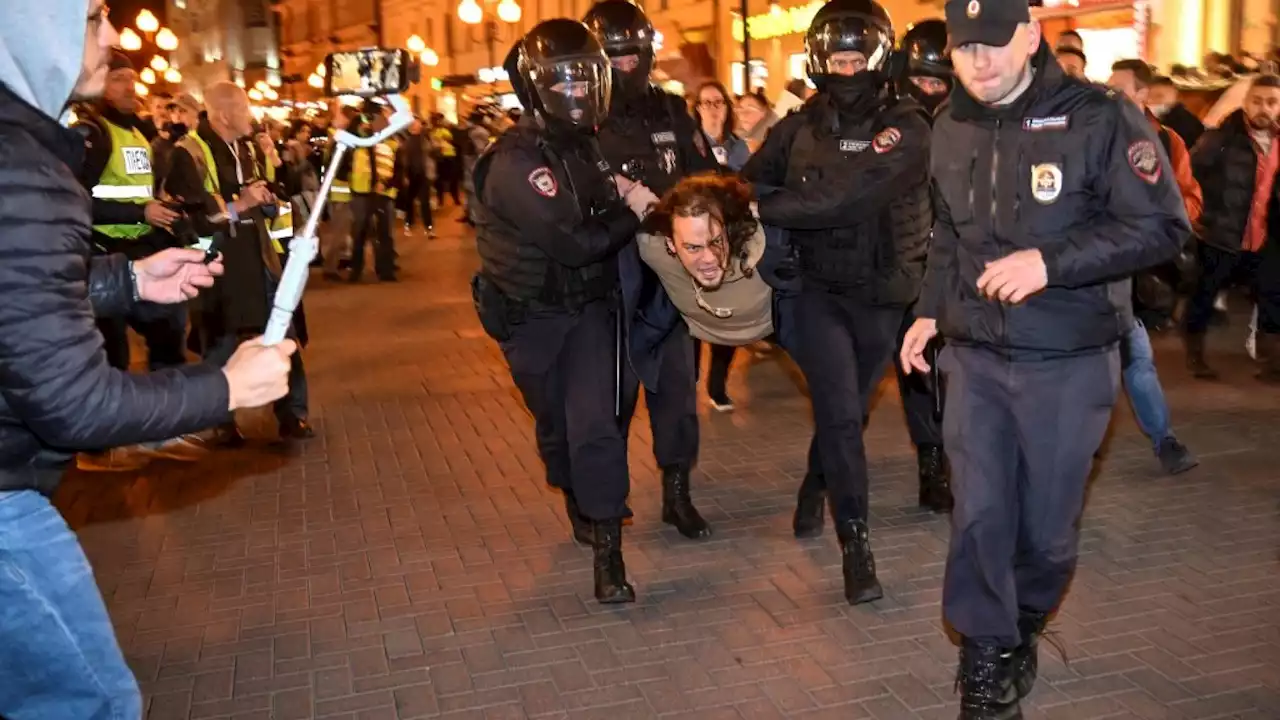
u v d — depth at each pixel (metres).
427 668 3.88
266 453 6.47
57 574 2.14
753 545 4.88
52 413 1.94
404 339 9.85
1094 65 13.91
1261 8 12.90
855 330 4.28
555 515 5.35
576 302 4.17
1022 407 3.18
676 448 4.98
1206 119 9.62
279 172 15.28
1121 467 5.72
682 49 23.78
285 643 4.09
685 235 3.87
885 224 4.11
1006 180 3.08
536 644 4.03
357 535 5.15
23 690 2.17
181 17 65.75
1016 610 3.29
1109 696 3.55
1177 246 2.95
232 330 6.42
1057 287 3.09
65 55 1.94
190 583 4.66
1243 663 3.73
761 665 3.82
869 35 3.99
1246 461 5.75
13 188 1.88
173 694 3.74
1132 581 4.38
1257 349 7.95
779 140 4.36
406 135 18.56
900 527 5.02
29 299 1.90
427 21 42.06
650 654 3.93
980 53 2.95
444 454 6.38
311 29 54.03
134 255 6.16
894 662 3.82
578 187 4.01
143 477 6.07
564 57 3.90
